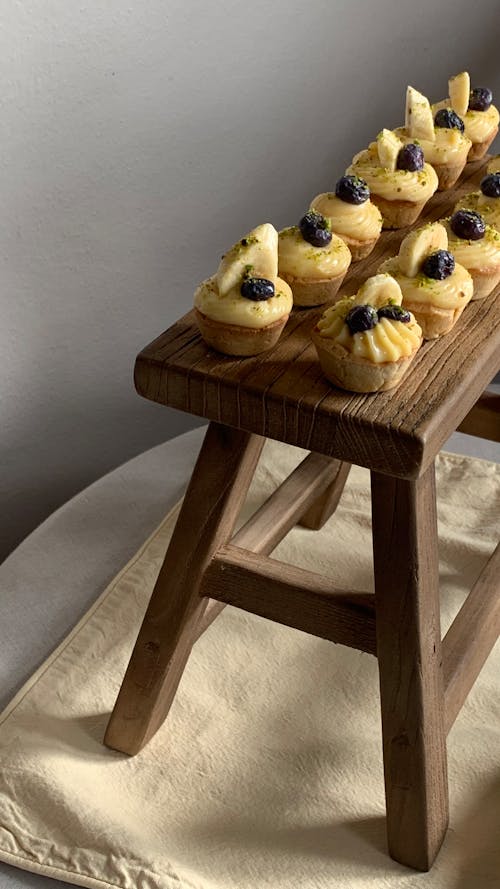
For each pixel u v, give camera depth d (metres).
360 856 0.97
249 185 1.33
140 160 1.23
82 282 1.25
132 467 1.27
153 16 1.18
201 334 0.89
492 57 1.41
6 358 1.23
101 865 0.95
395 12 1.33
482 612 1.03
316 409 0.84
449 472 1.28
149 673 0.99
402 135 1.05
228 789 1.01
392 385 0.85
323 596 0.94
